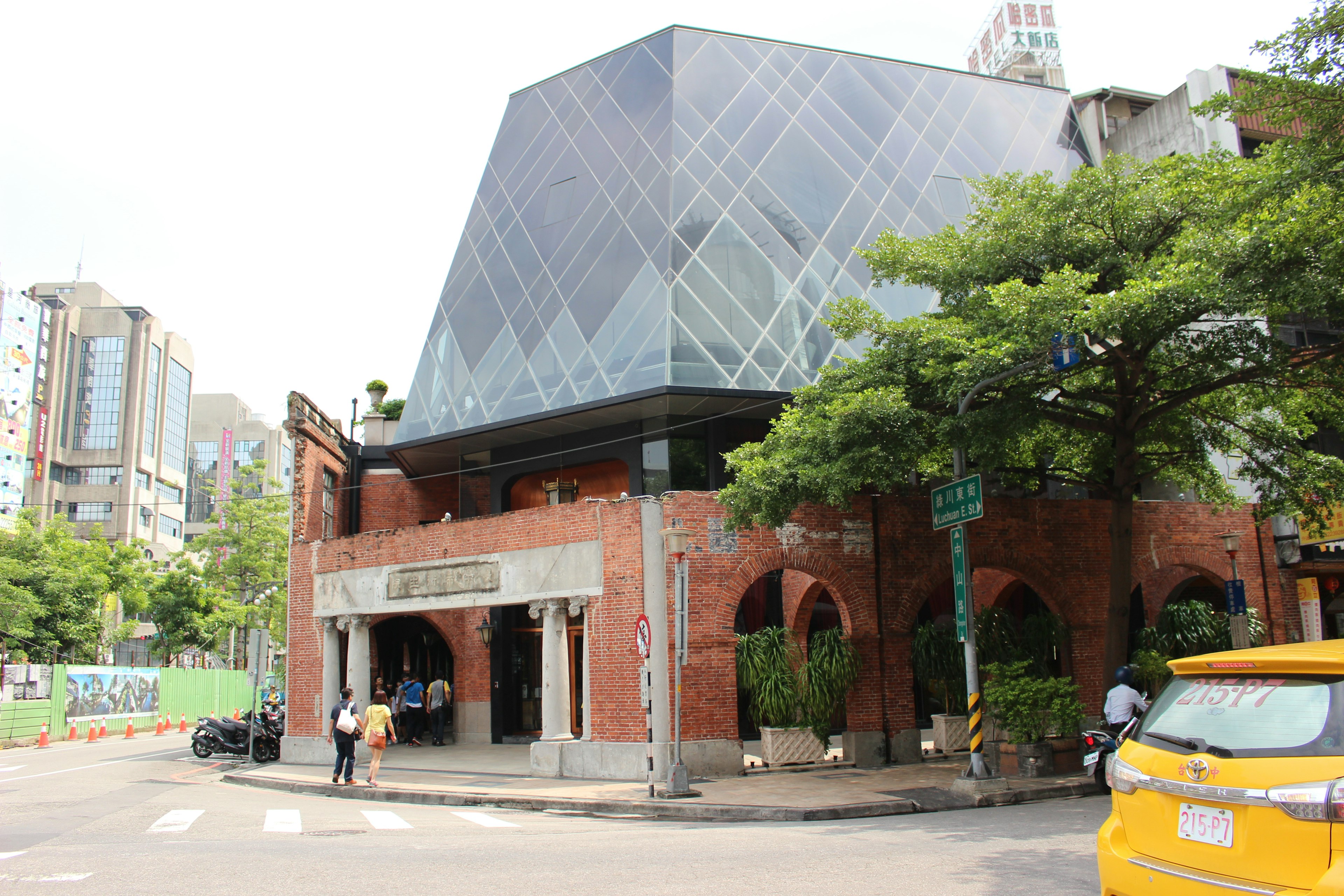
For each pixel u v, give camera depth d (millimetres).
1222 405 17875
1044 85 35031
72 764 22781
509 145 31000
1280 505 17906
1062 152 31188
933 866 7969
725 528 16109
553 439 25750
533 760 17484
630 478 24156
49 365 98000
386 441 31547
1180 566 22219
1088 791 13789
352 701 17188
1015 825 10570
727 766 16328
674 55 27500
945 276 16938
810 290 25000
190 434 135625
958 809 12844
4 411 82750
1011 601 24766
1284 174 13430
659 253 24375
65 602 42688
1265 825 4203
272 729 23391
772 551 17469
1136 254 15227
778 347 23906
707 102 26922
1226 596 20594
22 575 41500
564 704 17797
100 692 36312
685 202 25031
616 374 23469
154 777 19562
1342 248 12445
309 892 7160
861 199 27000
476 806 14641
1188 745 4699
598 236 26203
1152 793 4828
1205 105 14508
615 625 17031
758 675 17172
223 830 11312
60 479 100375
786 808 12547
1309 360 14992
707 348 23219
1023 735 15125
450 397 26891
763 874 7762
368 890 7242
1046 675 18703
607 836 10539
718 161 25938
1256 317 13883
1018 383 15453
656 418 24078
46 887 7402
